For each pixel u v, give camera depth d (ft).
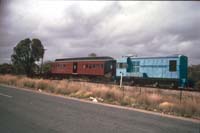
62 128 25.25
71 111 36.01
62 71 145.79
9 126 25.49
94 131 24.54
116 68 112.06
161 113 40.96
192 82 89.20
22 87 92.32
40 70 192.13
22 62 186.80
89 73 124.16
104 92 63.05
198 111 41.63
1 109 35.68
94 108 40.55
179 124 30.40
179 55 87.45
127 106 49.19
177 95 63.57
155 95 56.44
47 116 31.30
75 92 70.44
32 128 24.86
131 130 25.61
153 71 95.09
